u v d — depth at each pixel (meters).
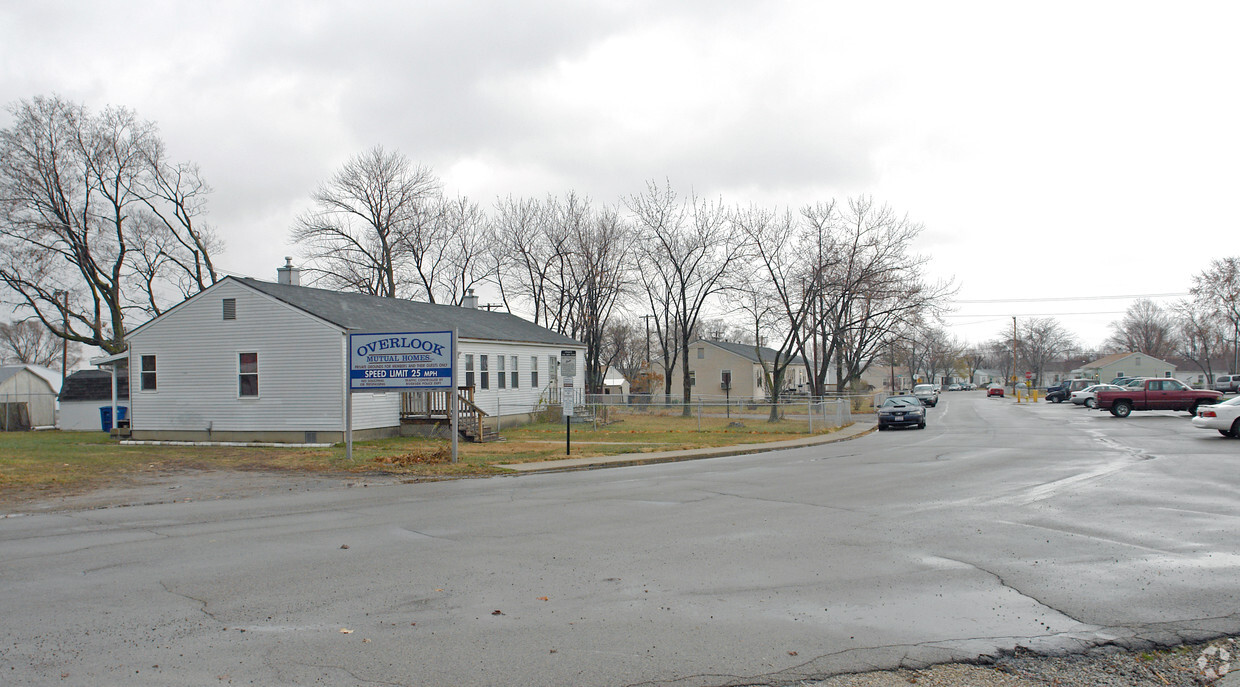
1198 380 95.56
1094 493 12.94
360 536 10.03
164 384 27.36
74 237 38.97
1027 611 6.55
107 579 7.82
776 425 35.97
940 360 141.00
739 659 5.50
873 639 5.90
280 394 25.94
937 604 6.75
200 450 23.80
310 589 7.37
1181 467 16.58
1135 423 33.38
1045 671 5.38
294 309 25.81
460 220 52.12
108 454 22.31
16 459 20.25
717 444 25.86
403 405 28.08
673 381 71.75
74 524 11.25
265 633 6.07
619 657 5.53
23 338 84.19
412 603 6.88
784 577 7.68
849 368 58.12
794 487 14.51
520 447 24.20
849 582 7.47
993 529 9.95
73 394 40.53
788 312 42.38
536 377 38.19
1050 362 153.38
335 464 19.48
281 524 11.05
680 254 46.97
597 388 52.38
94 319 40.91
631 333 81.56
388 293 49.75
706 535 9.80
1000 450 21.72
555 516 11.46
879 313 43.72
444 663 5.42
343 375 25.23
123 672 5.27
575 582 7.55
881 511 11.47
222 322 26.72
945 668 5.40
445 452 19.91
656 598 6.98
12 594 7.26
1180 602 6.76
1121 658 5.60
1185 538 9.30
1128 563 8.09
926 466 17.78
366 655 5.58
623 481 16.06
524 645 5.78
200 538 10.02
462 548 9.20
